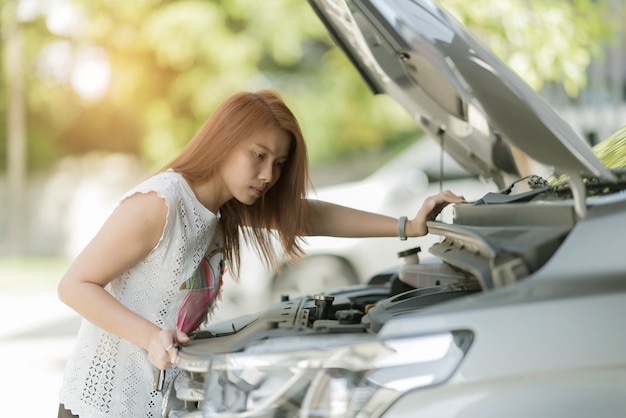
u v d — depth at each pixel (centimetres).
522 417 197
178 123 1452
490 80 216
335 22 327
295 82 1490
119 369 270
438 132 359
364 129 1485
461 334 203
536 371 198
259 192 275
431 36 220
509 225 243
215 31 1311
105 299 256
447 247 271
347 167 1473
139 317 254
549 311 200
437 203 319
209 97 1376
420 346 203
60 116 1811
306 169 287
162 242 265
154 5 1330
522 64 758
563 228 222
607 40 817
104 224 264
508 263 213
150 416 272
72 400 273
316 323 246
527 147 221
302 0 1319
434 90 312
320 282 816
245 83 1366
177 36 1308
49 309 1055
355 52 348
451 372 201
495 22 754
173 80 1438
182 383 244
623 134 318
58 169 1848
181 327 276
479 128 325
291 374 209
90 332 273
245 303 827
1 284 1246
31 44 1608
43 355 812
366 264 811
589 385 197
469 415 198
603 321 199
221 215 301
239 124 268
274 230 312
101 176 1847
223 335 268
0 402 651
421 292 276
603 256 208
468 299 208
